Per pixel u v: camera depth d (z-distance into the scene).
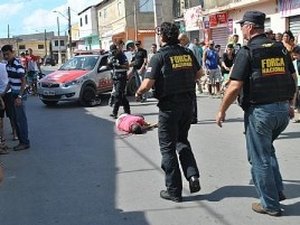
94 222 4.91
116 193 5.83
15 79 8.57
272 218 4.84
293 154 7.44
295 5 18.55
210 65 16.34
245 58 4.69
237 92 4.75
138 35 47.81
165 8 40.81
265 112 4.71
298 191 5.66
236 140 8.68
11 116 8.84
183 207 5.25
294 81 4.98
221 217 4.92
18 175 6.86
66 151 8.38
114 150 8.29
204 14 27.17
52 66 63.22
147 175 6.58
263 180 4.86
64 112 13.97
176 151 5.63
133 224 4.82
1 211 5.36
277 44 4.83
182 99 5.44
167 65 5.36
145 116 12.30
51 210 5.32
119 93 11.74
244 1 21.81
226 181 6.12
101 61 15.91
